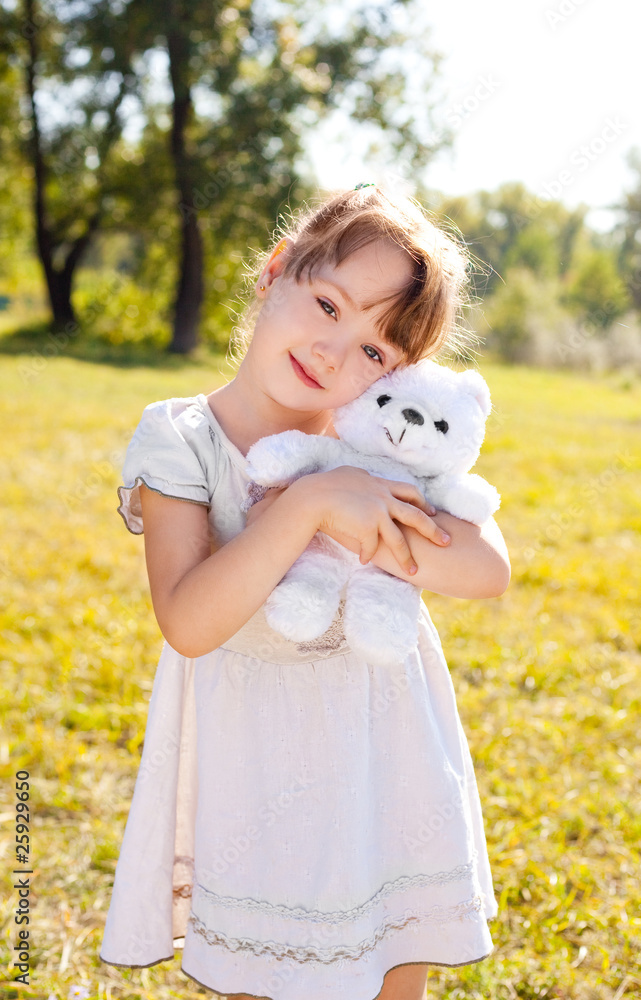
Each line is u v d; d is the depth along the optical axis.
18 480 6.04
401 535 1.20
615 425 10.87
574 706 3.25
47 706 3.05
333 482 1.19
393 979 1.48
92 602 3.97
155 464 1.28
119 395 10.35
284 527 1.16
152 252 20.14
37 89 16.33
